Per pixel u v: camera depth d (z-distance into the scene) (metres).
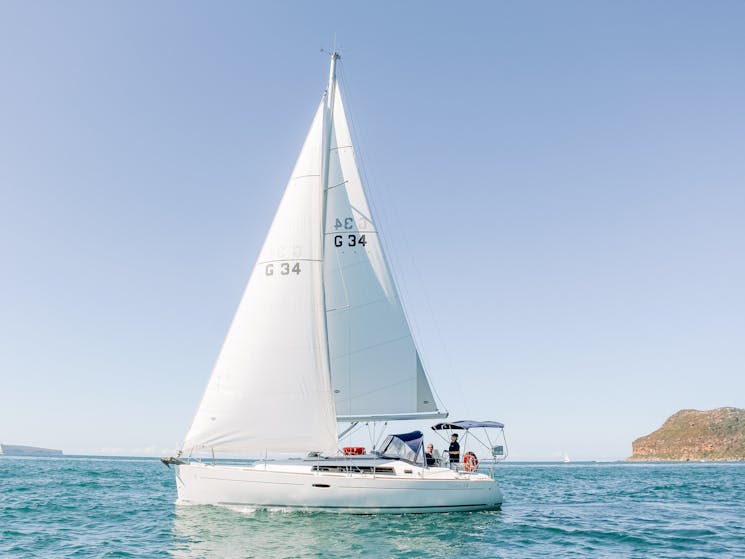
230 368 21.69
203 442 21.22
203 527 19.08
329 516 20.50
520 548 17.64
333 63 25.56
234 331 22.03
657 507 30.36
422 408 24.22
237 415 21.25
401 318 24.66
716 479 63.06
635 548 17.98
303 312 22.06
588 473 87.50
